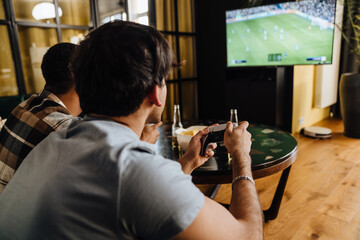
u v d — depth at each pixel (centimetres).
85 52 46
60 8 278
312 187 208
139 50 46
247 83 362
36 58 269
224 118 427
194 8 422
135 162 40
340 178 222
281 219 170
